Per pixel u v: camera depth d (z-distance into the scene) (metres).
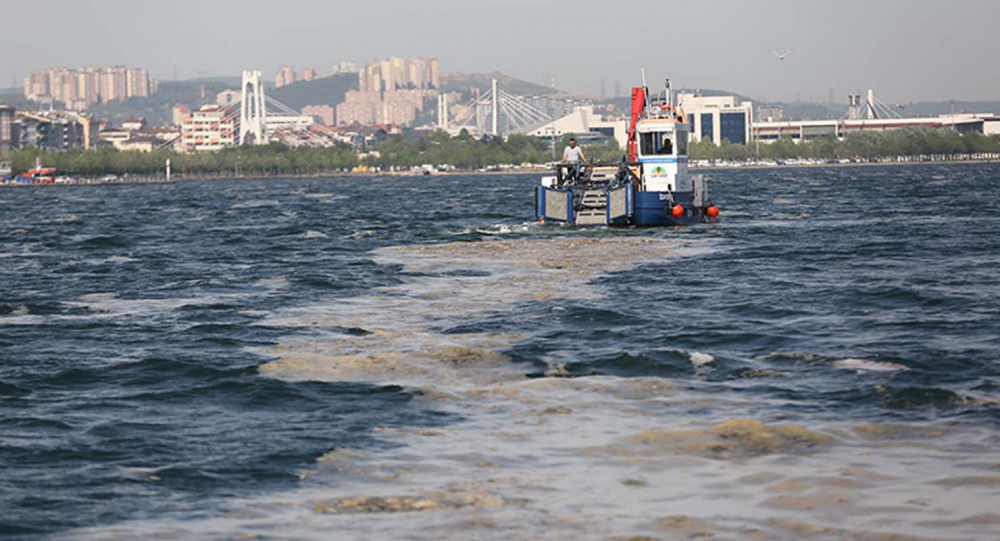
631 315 38.62
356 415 24.22
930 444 20.84
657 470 19.72
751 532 16.59
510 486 19.00
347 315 41.00
